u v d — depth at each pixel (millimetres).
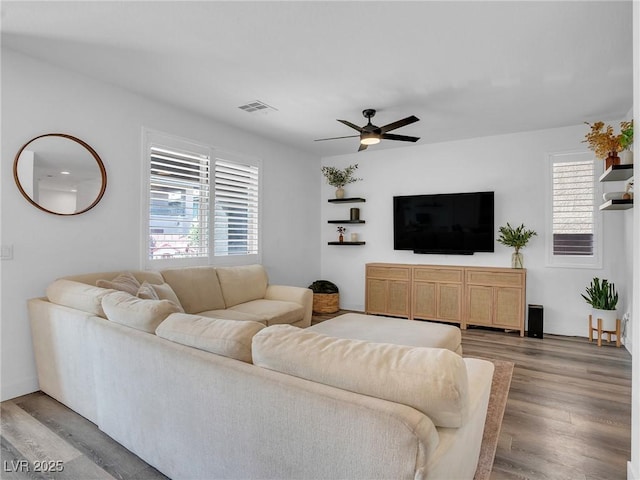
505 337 4488
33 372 2844
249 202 4922
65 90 3055
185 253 4062
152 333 1860
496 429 2311
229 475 1468
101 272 3230
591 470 1923
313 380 1259
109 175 3365
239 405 1393
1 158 2705
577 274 4539
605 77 3158
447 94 3559
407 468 1002
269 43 2637
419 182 5574
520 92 3500
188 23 2391
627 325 3971
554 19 2311
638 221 1729
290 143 5477
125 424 1982
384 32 2479
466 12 2246
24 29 2467
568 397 2807
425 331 3025
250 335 1520
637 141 1746
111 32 2508
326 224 6379
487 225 4980
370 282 5512
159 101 3775
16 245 2783
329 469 1160
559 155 4645
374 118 4293
